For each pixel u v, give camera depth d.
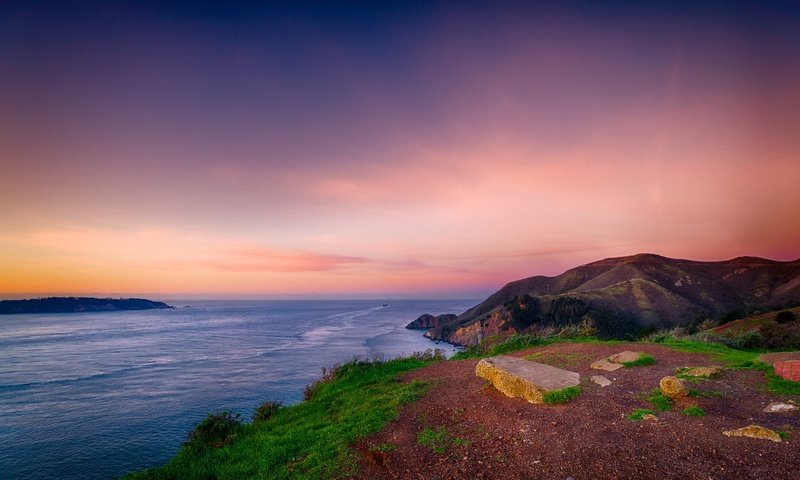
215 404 45.47
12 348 106.88
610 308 105.69
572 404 9.26
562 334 23.03
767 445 6.51
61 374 68.50
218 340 119.25
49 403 49.00
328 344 104.19
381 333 139.00
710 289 132.88
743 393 9.11
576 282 178.38
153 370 69.94
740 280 138.75
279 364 71.88
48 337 136.50
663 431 7.43
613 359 13.04
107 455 32.84
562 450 7.20
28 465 31.33
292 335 131.38
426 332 142.38
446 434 8.68
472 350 20.97
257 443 10.46
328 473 7.83
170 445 34.53
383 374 16.20
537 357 14.96
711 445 6.73
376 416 10.35
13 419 42.69
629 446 7.02
